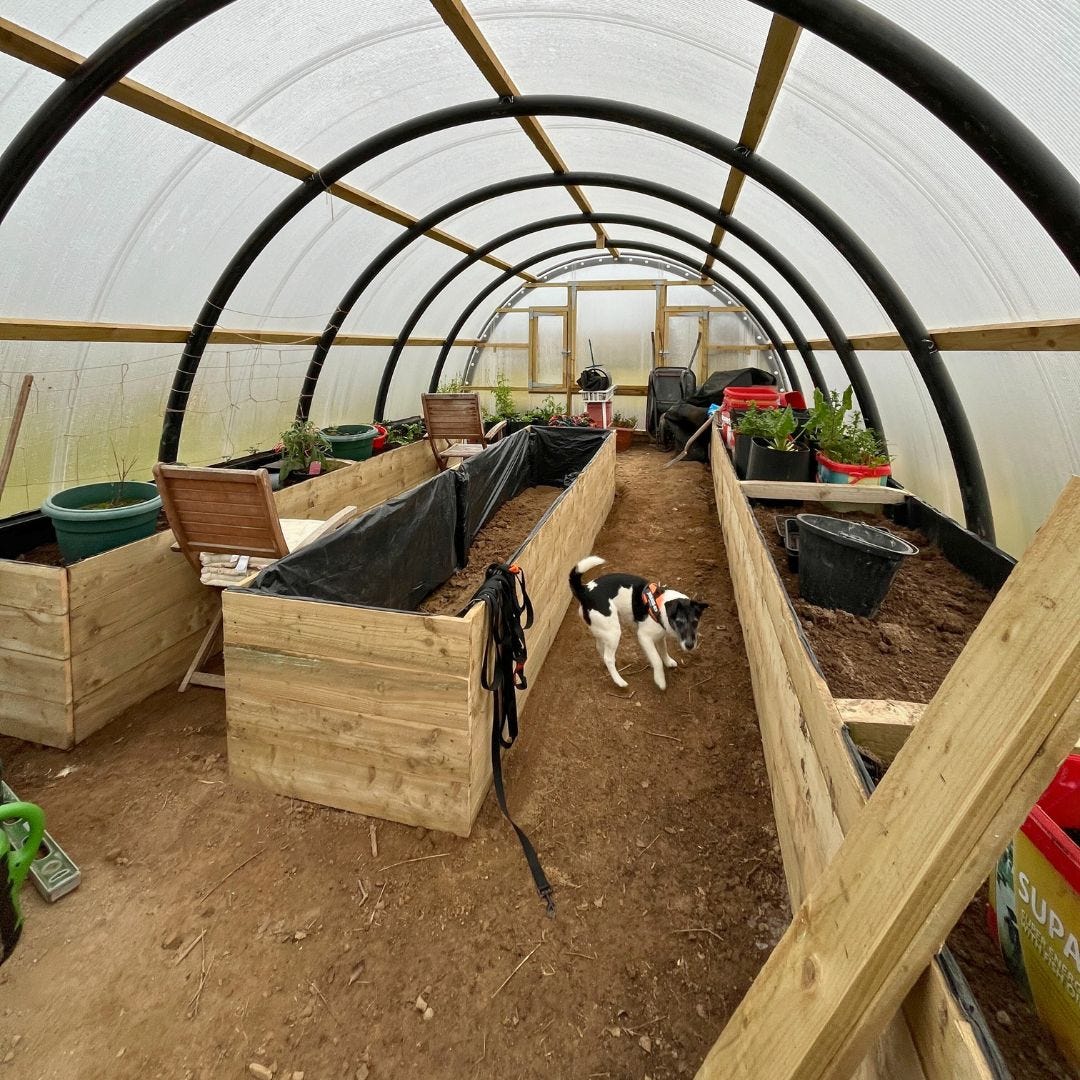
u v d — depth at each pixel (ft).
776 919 5.71
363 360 21.81
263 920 5.78
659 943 5.56
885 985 2.33
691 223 20.48
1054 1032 2.79
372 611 6.24
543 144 12.76
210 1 6.68
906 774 2.64
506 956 5.46
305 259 15.10
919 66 5.91
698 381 29.76
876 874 2.54
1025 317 7.95
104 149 8.71
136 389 12.80
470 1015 5.00
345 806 7.00
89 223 9.56
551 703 9.27
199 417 14.90
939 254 8.82
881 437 14.32
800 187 10.39
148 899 5.98
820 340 18.56
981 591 8.29
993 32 5.51
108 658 8.46
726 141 10.50
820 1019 2.52
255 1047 4.78
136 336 11.67
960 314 9.34
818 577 7.72
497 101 10.38
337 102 10.10
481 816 6.97
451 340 27.25
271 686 6.83
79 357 11.21
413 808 6.73
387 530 10.85
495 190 15.55
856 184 9.47
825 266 13.56
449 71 10.08
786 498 12.19
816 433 14.26
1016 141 5.80
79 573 7.88
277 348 16.78
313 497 14.03
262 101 9.38
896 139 7.82
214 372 14.82
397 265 19.04
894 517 11.68
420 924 5.75
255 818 6.94
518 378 32.14
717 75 8.84
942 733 2.52
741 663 10.20
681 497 19.75
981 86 6.08
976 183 7.14
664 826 6.89
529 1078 4.59
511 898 6.00
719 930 5.65
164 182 9.92
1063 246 5.97
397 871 6.28
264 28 8.02
